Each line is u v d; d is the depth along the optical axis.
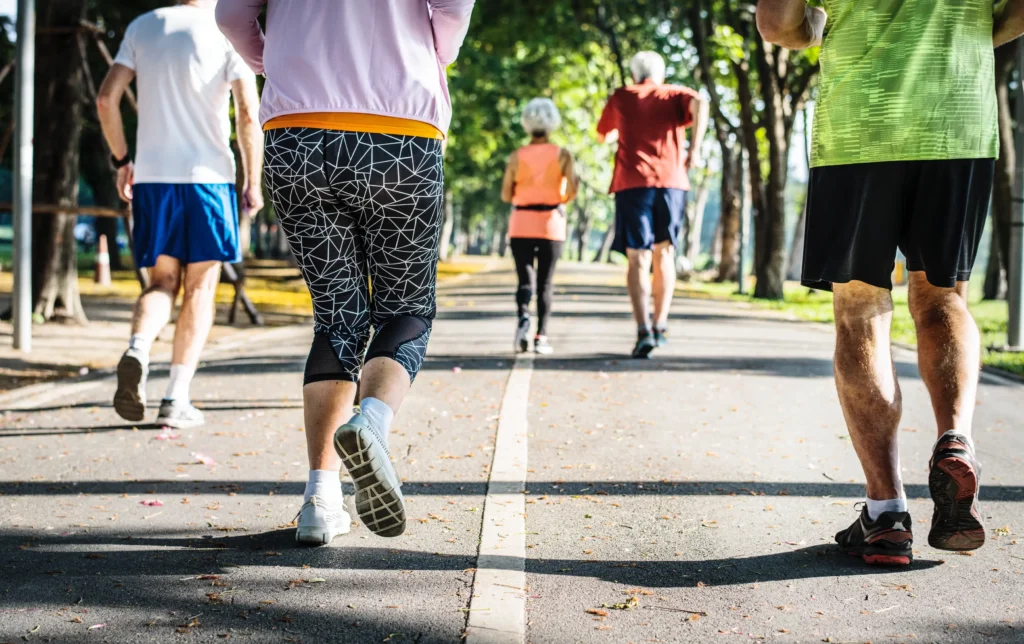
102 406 5.74
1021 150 9.50
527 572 2.94
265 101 2.97
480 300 16.55
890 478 3.02
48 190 10.82
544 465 4.37
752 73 25.84
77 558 3.02
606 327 11.05
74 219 11.10
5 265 28.88
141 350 4.74
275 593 2.72
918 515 3.61
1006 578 2.90
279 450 4.61
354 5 2.90
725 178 30.33
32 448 4.62
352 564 2.98
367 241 3.09
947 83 2.94
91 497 3.76
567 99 37.03
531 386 6.60
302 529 3.15
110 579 2.83
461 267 42.59
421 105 2.94
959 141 2.93
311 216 3.00
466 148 34.66
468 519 3.48
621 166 8.01
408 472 4.20
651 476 4.17
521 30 21.69
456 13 2.93
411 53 2.94
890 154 2.95
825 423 5.39
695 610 2.64
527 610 2.63
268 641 2.40
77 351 8.61
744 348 9.15
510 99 30.47
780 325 12.33
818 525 3.46
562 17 23.17
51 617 2.54
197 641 2.39
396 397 2.89
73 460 4.37
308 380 3.17
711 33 23.09
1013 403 6.23
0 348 8.54
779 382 6.88
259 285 22.97
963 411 2.91
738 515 3.58
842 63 3.02
